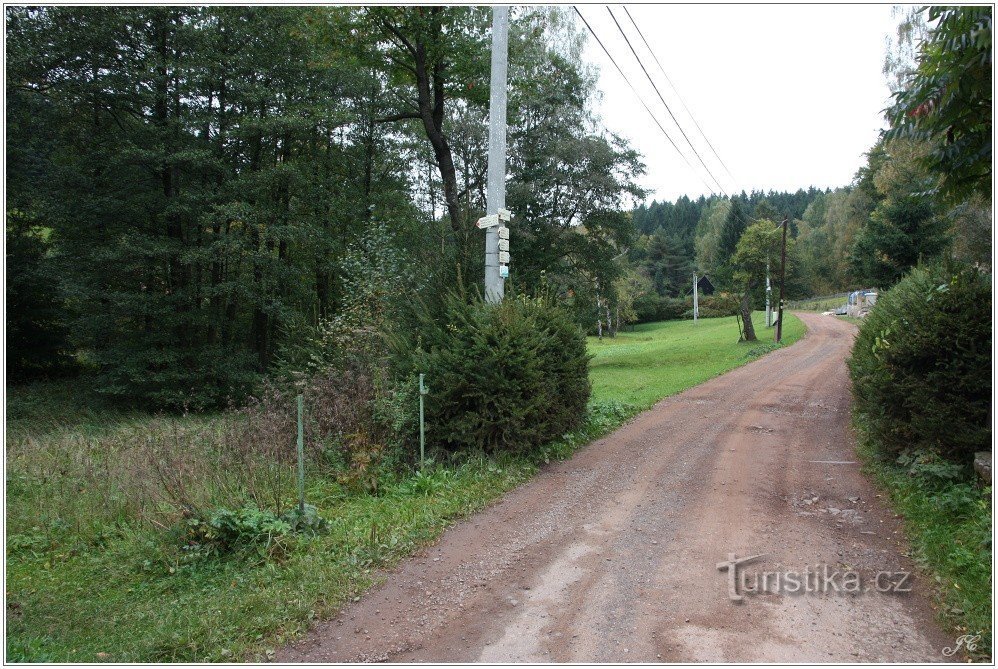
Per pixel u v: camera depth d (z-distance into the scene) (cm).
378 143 2611
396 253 1354
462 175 2677
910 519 637
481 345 910
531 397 923
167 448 921
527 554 585
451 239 1159
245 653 418
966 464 689
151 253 1869
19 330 2508
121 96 1955
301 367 1247
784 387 1827
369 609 479
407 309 1065
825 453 984
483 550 596
